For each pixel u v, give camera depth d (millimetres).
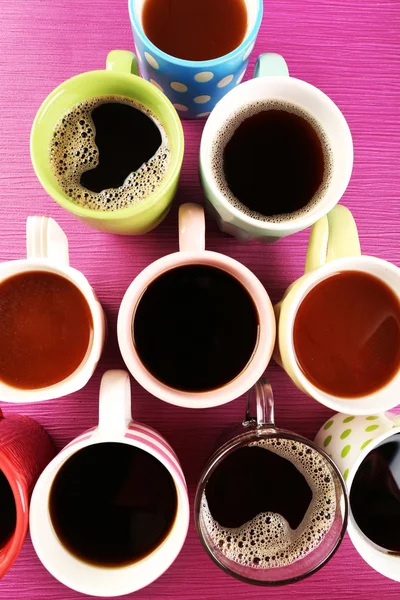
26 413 391
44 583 387
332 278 341
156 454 322
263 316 327
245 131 357
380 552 356
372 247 408
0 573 308
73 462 358
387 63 413
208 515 363
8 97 397
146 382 319
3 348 343
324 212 322
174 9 368
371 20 414
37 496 324
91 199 350
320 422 403
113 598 390
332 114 339
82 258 396
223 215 337
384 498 375
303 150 358
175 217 399
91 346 346
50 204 394
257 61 352
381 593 400
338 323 344
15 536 314
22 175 394
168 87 356
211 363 344
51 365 345
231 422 400
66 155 349
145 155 353
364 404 330
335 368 340
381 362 341
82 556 345
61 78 400
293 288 335
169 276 335
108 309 396
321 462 373
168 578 394
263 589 396
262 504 367
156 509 357
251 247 402
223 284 339
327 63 412
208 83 343
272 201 361
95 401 394
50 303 345
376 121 412
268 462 369
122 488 359
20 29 399
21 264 328
